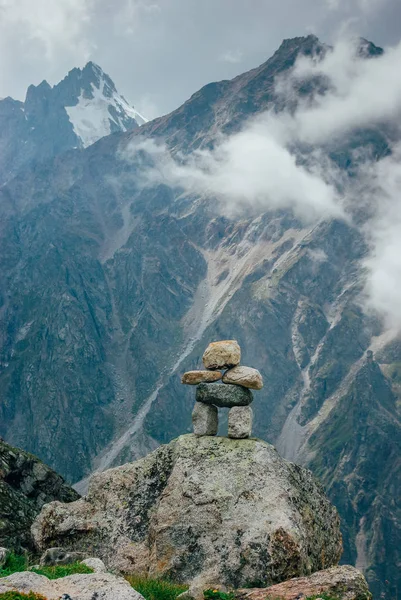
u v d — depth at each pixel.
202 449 26.39
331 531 25.72
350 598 17.23
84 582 16.17
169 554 23.27
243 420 26.86
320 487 26.91
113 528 26.30
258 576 21.27
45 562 24.56
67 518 27.08
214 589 18.73
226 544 22.48
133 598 15.23
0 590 15.14
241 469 24.86
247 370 27.50
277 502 23.33
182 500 24.38
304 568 21.88
